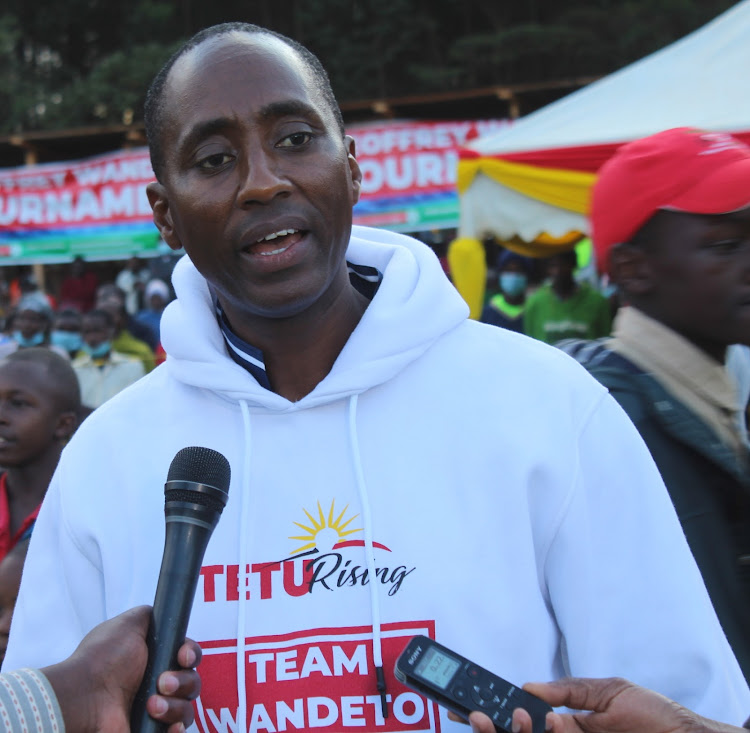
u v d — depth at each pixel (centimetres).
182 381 148
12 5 2656
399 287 146
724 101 477
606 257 194
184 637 118
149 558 140
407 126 1031
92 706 112
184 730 120
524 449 136
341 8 2406
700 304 181
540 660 132
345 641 131
